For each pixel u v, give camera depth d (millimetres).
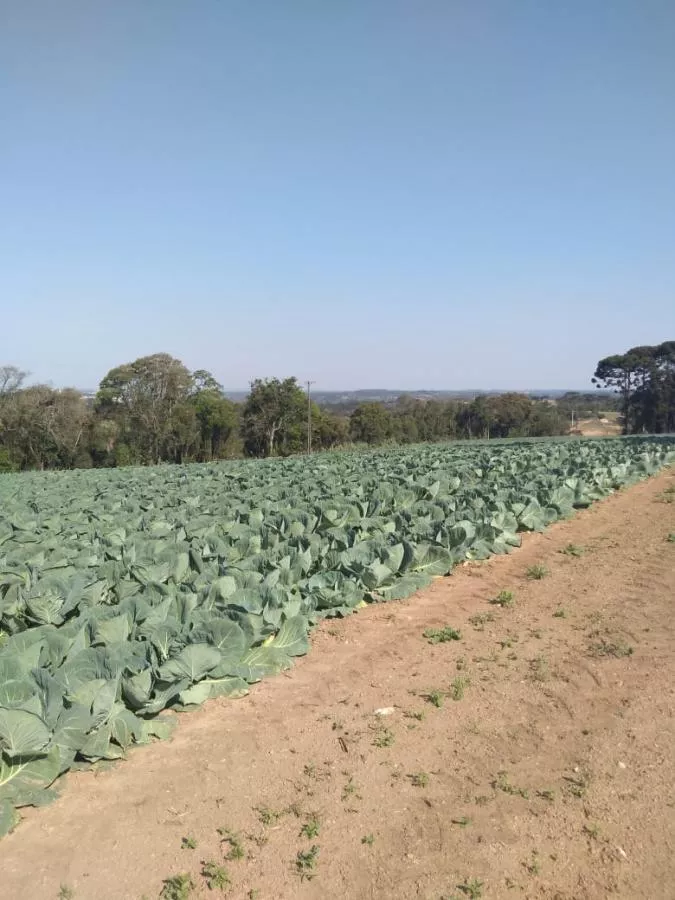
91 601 8086
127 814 4523
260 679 6707
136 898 3826
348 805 4656
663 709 5918
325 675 6797
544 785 4871
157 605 7406
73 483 24453
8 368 65438
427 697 6254
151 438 67750
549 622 8227
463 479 18781
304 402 71875
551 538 13039
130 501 17047
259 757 5242
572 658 7074
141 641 6488
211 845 4254
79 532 12555
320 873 4039
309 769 5062
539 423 95625
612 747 5336
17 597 7973
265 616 7039
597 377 97250
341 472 22547
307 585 8672
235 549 10242
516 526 12750
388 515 13445
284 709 6062
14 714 4508
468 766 5125
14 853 4137
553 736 5527
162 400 68312
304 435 72062
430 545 10266
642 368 91875
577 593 9359
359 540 10734
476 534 11609
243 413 73812
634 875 4016
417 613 8672
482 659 7125
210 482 21703
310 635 7891
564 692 6297
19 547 10961
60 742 4855
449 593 9555
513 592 9578
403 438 81375
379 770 5070
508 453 27766
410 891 3900
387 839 4320
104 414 68500
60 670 5586
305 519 12109
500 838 4320
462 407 95688
